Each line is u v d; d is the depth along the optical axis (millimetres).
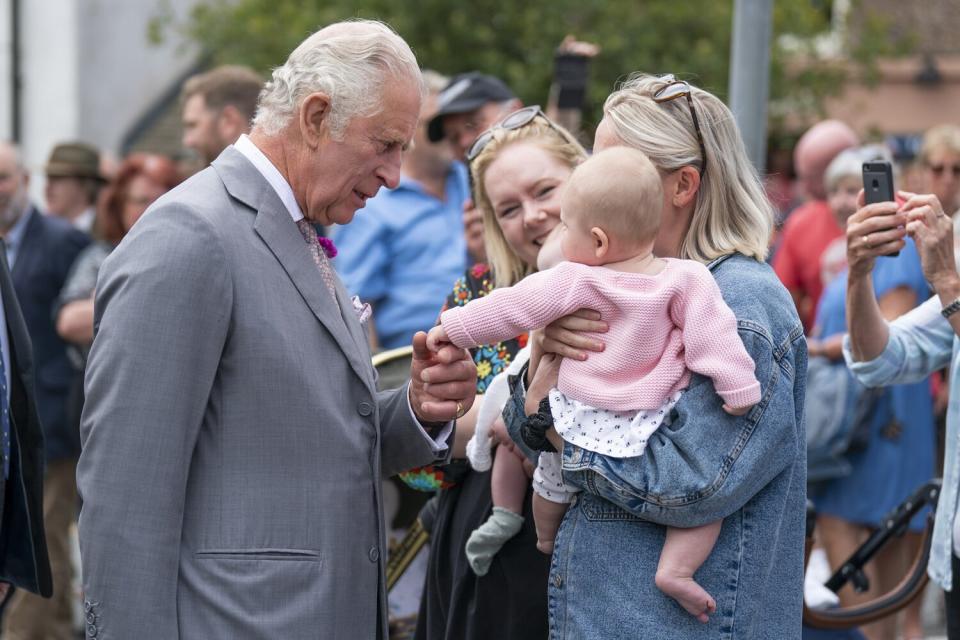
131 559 2232
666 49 11469
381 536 2500
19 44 12828
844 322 4863
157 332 2266
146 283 2277
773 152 11211
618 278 2258
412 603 3471
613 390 2232
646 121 2404
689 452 2164
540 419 2334
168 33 14391
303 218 2512
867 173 3121
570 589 2332
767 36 3895
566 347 2297
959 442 2984
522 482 2785
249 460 2338
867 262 3100
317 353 2412
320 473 2375
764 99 3900
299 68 2424
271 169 2463
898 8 14680
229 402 2338
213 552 2316
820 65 12820
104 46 13680
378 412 2568
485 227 3148
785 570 2359
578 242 2293
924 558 3404
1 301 3082
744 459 2170
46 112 13047
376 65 2395
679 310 2215
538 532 2566
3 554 3141
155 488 2250
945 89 14328
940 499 3074
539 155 2984
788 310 2314
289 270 2414
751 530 2268
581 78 4902
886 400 4750
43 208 12633
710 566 2248
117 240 5629
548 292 2281
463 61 11055
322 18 11062
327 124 2396
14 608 5258
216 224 2346
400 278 4734
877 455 4766
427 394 2619
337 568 2379
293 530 2344
